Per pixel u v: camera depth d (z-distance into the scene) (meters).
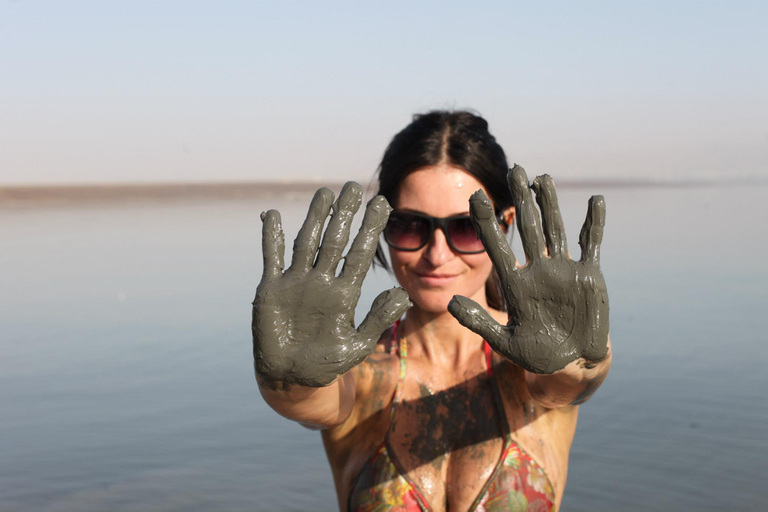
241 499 6.10
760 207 39.59
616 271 16.02
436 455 2.27
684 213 35.03
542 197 1.75
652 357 9.30
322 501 6.07
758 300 12.42
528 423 2.29
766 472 6.15
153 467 6.61
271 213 1.80
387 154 2.45
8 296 13.81
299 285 1.71
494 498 2.18
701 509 5.55
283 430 7.52
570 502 5.78
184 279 15.62
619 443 6.83
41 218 34.56
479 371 2.37
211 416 7.82
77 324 11.49
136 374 9.08
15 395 8.37
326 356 1.69
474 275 2.36
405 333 2.48
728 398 7.78
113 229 27.72
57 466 6.64
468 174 2.33
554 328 1.71
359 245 1.74
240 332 10.94
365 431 2.34
